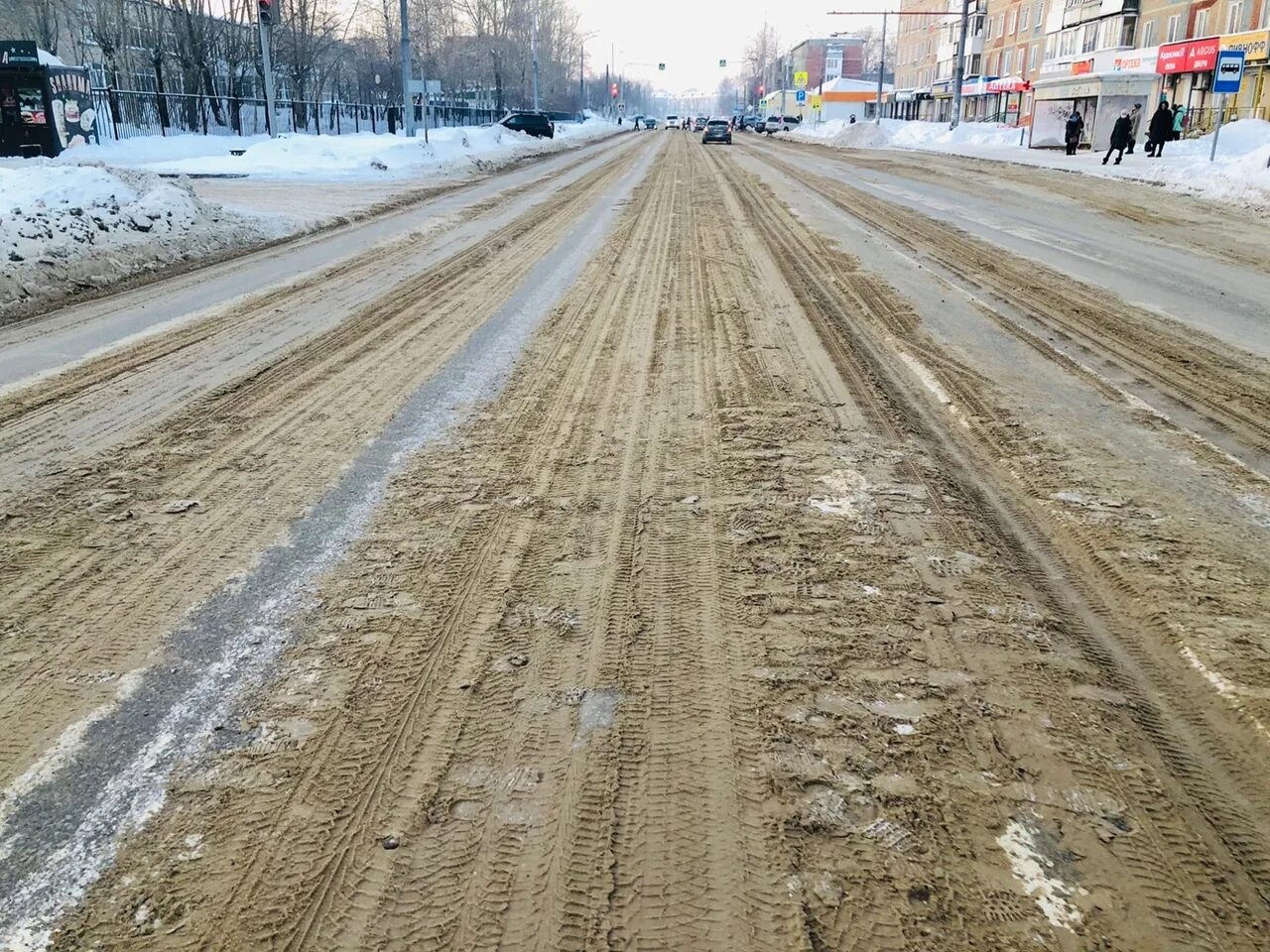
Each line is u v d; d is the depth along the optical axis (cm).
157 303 906
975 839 236
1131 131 2689
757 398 602
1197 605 352
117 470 479
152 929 210
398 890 221
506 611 344
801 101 9150
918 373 667
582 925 212
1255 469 493
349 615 341
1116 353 727
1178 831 240
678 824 241
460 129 3959
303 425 549
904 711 285
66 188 1189
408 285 993
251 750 269
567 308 869
